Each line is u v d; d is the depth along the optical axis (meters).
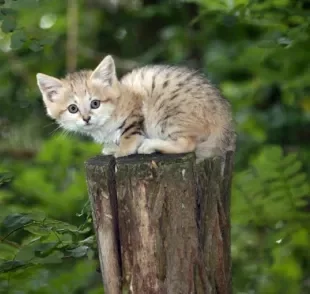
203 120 9.48
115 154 9.63
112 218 7.90
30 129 18.06
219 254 8.20
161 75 9.96
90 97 10.56
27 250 8.61
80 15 19.48
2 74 17.36
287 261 15.23
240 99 17.92
